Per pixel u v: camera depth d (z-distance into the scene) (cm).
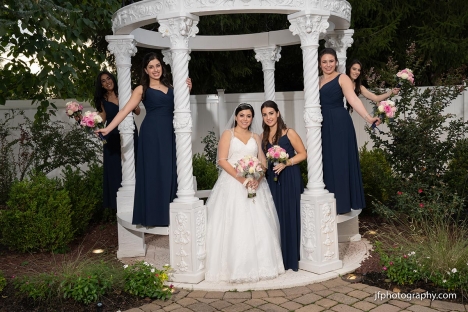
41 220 541
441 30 1076
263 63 675
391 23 1054
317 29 450
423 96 618
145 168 467
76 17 552
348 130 477
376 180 639
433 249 422
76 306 381
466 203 630
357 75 529
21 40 527
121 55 541
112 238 615
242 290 418
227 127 476
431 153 606
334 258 461
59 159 770
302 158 466
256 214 443
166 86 475
